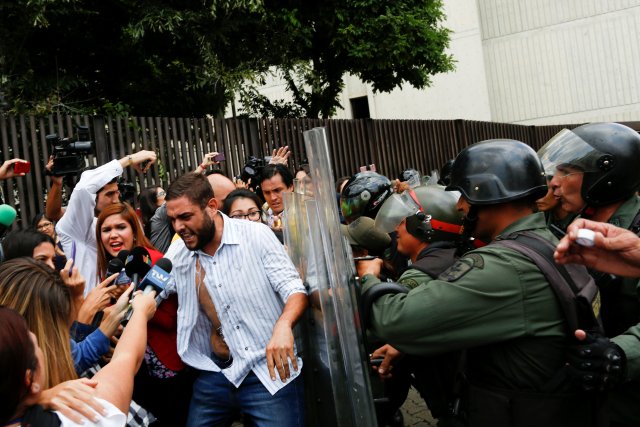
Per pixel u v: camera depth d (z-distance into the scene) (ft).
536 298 6.13
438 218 8.33
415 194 8.66
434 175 20.16
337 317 7.22
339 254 7.16
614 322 7.55
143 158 13.42
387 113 63.93
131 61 37.35
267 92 60.03
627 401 7.28
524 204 6.75
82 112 32.14
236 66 37.76
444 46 44.55
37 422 5.11
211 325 9.57
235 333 9.11
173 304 10.08
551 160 8.19
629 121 53.83
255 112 45.03
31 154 20.56
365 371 7.11
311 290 8.83
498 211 6.79
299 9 38.88
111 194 12.85
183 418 10.35
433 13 42.16
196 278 9.30
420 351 6.39
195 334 9.55
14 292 6.40
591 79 58.18
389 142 32.73
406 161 33.53
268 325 9.14
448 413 7.68
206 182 9.08
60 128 20.89
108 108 33.94
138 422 8.64
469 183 6.81
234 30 35.32
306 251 8.91
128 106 34.37
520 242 6.39
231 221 9.34
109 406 5.45
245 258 9.13
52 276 6.68
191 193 8.80
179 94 38.81
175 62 36.68
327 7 39.01
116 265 9.20
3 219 10.16
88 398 5.37
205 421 9.24
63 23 34.30
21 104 29.99
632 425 7.31
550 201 9.52
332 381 7.62
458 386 7.00
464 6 61.21
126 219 11.07
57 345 6.36
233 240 9.14
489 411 6.30
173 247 9.59
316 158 7.25
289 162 27.53
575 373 5.90
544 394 6.08
